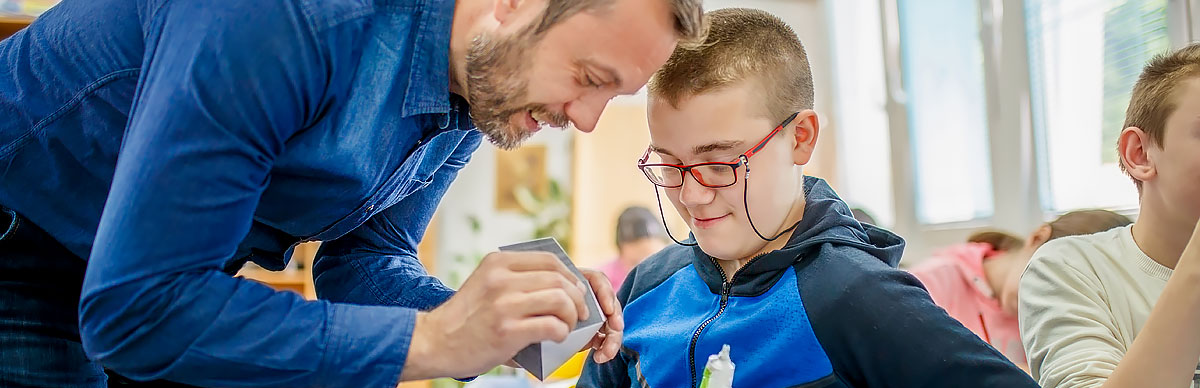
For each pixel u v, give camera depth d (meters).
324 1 0.81
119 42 0.88
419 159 1.07
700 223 1.04
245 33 0.76
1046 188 2.66
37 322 0.97
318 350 0.78
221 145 0.75
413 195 1.28
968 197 3.06
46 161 0.92
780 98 1.02
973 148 3.02
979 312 2.11
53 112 0.90
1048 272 1.21
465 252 5.06
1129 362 0.88
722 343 1.05
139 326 0.76
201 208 0.75
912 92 3.39
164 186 0.74
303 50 0.79
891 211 3.60
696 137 0.99
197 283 0.77
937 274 2.17
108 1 0.90
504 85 0.85
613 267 3.75
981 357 0.88
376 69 0.88
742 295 1.07
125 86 0.88
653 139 1.03
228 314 0.77
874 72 3.79
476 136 1.26
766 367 1.00
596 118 0.88
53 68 0.91
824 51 4.19
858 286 0.96
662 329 1.14
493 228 5.07
